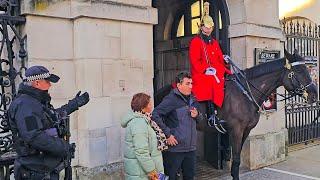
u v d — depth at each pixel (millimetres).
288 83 5086
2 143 3707
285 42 7602
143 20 4879
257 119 5184
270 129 6766
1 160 3547
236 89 5098
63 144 2895
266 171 6289
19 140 2893
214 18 6477
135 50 4871
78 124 4590
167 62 7930
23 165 2896
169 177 4137
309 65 8422
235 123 5039
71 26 4523
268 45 6699
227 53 6438
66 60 4492
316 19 9953
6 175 3631
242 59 6324
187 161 4215
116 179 4652
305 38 8234
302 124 8422
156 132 3787
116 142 4691
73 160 4566
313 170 6328
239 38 6352
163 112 4055
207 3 5738
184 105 4137
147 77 5000
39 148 2787
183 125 4086
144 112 3641
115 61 4680
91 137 4469
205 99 4930
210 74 4977
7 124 3352
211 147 6422
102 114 4570
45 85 2941
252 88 5160
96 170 4492
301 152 7688
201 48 5043
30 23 4176
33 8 4145
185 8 7633
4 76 3984
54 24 4375
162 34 8156
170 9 7988
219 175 6016
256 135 6504
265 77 5168
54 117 3035
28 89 2895
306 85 5000
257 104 5109
